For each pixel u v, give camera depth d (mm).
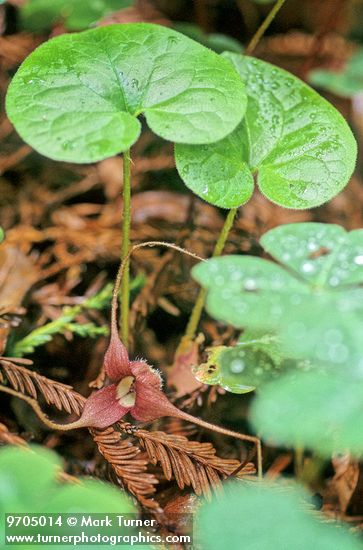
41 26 544
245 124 397
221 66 381
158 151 562
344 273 342
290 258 348
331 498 402
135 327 460
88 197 546
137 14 638
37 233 508
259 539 291
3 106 555
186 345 433
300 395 305
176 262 493
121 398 371
